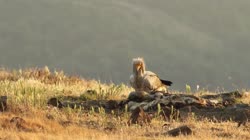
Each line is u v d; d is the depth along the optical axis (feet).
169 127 261.65
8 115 265.95
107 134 240.12
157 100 304.91
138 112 269.85
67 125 259.80
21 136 218.59
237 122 275.59
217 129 256.32
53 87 345.31
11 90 318.24
